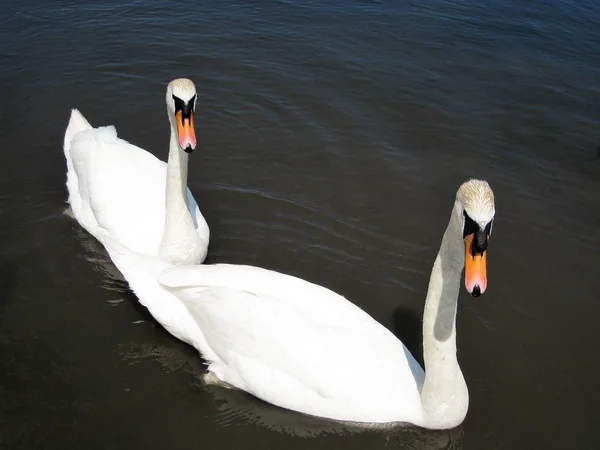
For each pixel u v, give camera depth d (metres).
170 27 17.58
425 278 10.77
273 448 8.13
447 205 12.45
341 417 8.28
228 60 16.41
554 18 19.30
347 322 8.45
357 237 11.55
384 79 16.11
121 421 8.31
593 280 10.88
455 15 19.25
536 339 9.75
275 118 14.55
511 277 10.85
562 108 15.53
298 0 19.55
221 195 12.34
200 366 9.15
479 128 14.73
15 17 17.38
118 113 14.40
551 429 8.45
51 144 13.27
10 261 10.50
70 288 10.12
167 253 10.12
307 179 12.91
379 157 13.63
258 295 8.42
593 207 12.59
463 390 8.06
